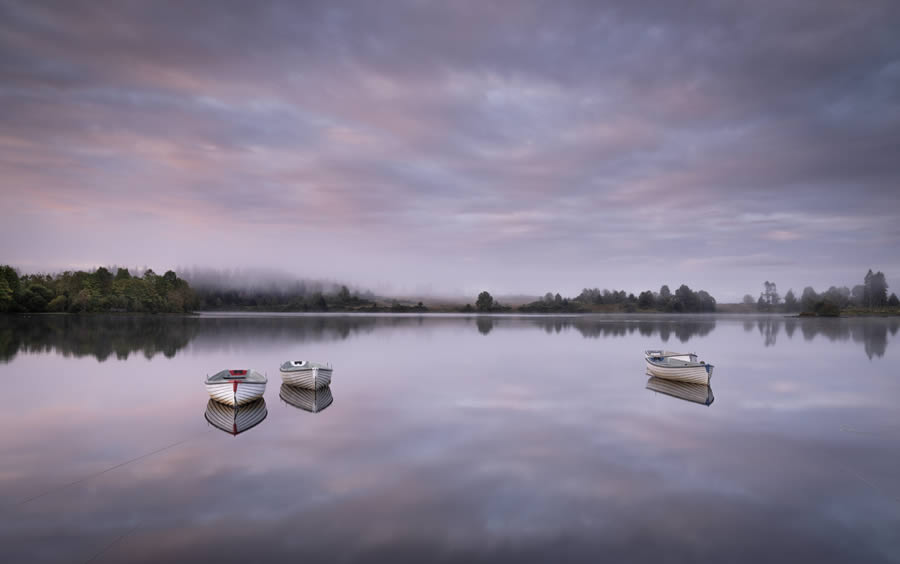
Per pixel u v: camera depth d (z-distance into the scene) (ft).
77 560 36.14
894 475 53.72
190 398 91.66
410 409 82.69
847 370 134.82
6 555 36.70
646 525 41.45
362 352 173.17
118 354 159.74
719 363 150.51
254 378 93.40
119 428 70.95
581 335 270.87
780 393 99.96
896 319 544.62
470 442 63.77
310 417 77.20
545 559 36.19
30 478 51.65
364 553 36.86
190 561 35.86
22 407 84.12
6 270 395.75
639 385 106.52
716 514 43.75
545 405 85.92
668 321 494.59
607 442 63.98
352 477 51.55
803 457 59.26
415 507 44.32
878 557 37.29
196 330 279.08
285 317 535.19
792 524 42.19
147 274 550.36
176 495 47.16
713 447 62.59
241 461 56.75
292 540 38.68
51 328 269.03
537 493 47.55
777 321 497.05
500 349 185.57
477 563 35.63
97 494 47.50
